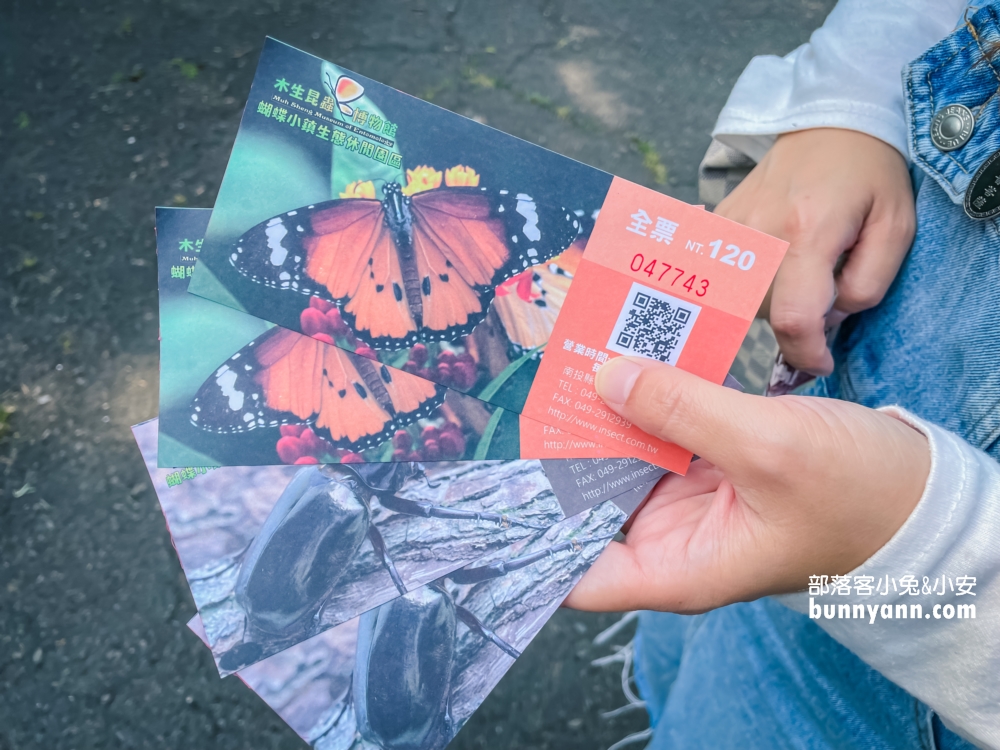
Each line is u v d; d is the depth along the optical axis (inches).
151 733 21.0
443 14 29.5
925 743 9.7
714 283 9.5
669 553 9.7
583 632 22.5
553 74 29.0
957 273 9.4
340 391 9.9
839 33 10.4
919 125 9.4
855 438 8.3
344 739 9.8
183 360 9.8
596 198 9.5
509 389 10.0
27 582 21.9
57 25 27.9
